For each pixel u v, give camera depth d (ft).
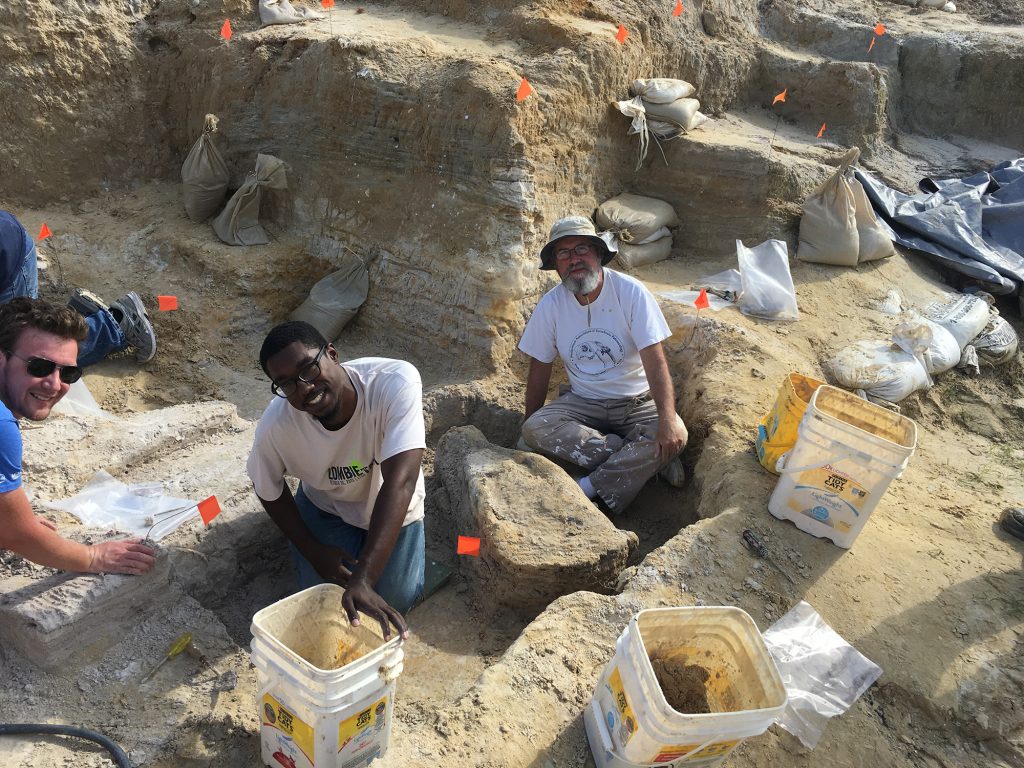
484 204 17.57
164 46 21.75
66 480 11.55
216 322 18.81
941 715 9.61
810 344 17.75
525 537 11.59
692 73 23.39
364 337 19.47
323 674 6.95
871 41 28.22
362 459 10.05
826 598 10.87
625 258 19.97
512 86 17.42
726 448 13.73
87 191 21.15
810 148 23.25
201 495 11.84
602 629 10.14
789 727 9.29
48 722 8.63
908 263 21.76
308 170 20.02
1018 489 14.84
